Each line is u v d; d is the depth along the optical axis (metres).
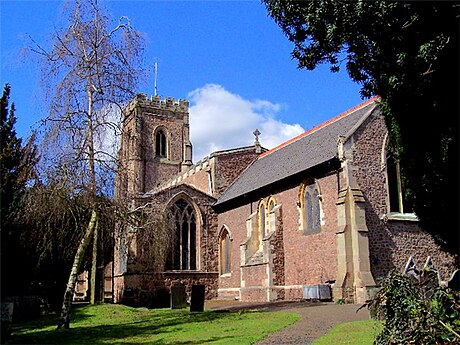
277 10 14.12
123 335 16.30
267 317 18.64
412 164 14.98
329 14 13.09
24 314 23.56
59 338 16.08
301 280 28.28
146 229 24.75
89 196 19.11
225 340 13.20
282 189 30.84
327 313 18.89
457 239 14.91
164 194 36.12
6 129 22.53
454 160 13.73
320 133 32.78
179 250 35.94
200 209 37.62
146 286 33.12
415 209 16.16
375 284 23.52
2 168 20.73
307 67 14.47
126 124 20.67
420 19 11.84
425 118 14.03
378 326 13.38
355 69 14.29
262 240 32.19
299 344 12.13
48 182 18.69
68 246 24.27
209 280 36.56
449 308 7.34
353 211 24.56
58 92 18.98
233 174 41.16
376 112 26.61
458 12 11.52
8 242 21.25
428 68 12.30
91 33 19.62
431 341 6.99
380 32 12.52
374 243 24.77
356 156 25.66
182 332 16.09
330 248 26.00
